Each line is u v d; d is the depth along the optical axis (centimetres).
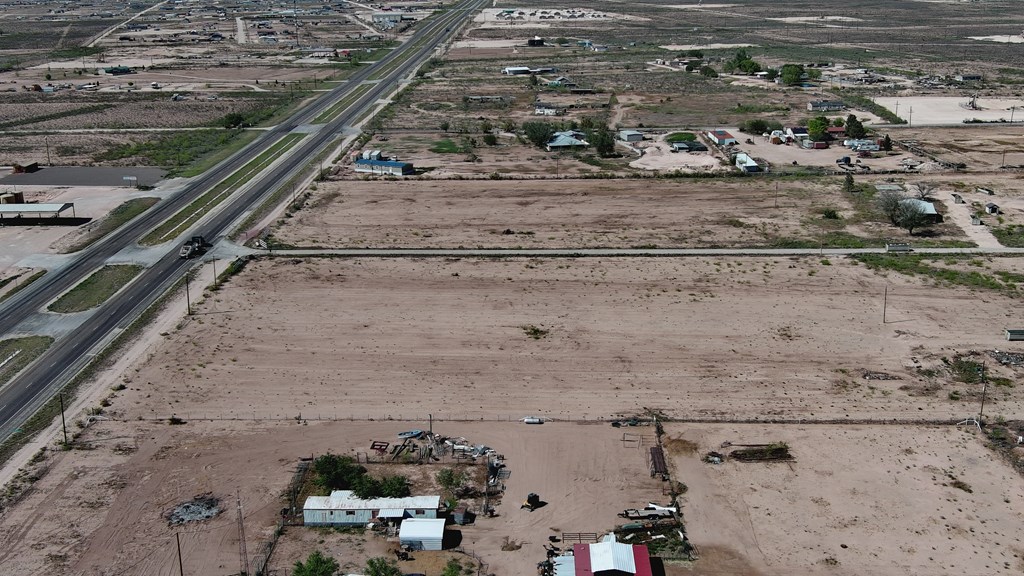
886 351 8688
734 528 6112
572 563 5653
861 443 7100
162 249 11731
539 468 6800
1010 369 8312
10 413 7588
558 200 13912
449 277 10675
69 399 7812
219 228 12619
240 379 8169
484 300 9962
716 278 10575
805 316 9488
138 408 7662
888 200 12594
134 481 6625
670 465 6831
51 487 6544
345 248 11744
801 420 7438
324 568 5428
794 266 10950
